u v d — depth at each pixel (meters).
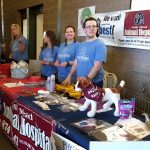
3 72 3.61
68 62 3.07
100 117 1.77
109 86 2.64
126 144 1.31
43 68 3.58
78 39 4.18
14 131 2.50
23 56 4.62
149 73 2.82
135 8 2.89
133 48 3.02
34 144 2.07
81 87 1.82
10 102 2.54
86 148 1.42
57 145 1.65
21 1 6.36
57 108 1.99
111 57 3.42
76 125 1.62
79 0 4.09
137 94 2.95
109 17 3.33
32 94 2.45
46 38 3.49
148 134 1.48
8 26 7.24
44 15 5.31
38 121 1.96
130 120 1.70
